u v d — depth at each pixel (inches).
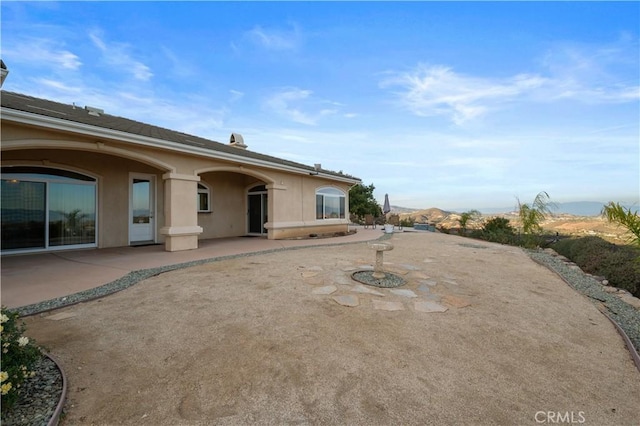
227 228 551.8
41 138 254.4
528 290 223.9
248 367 110.7
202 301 178.2
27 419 81.8
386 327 148.0
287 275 240.1
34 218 338.3
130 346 125.1
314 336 136.1
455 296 200.5
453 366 115.6
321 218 620.4
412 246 449.1
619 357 128.4
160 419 84.2
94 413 86.0
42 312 159.2
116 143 304.2
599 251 323.9
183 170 367.9
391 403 93.1
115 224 397.1
